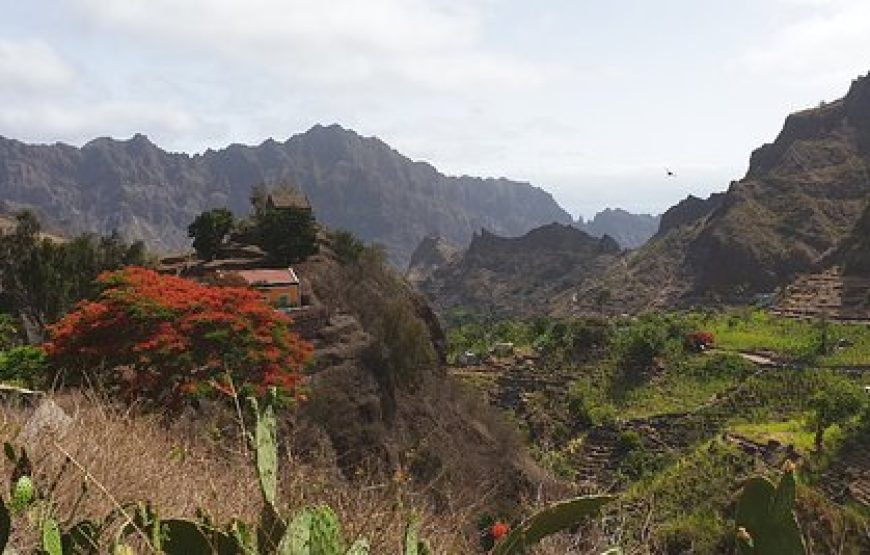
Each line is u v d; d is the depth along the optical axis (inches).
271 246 1701.5
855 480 1802.4
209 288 647.8
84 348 550.3
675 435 2805.1
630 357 3567.9
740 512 65.5
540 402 3171.8
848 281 5044.3
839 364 3403.1
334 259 1824.6
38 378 598.2
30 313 1494.8
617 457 2524.6
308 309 1411.2
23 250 1515.7
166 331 553.0
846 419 2146.9
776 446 2101.4
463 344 4315.9
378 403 1243.2
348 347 1334.9
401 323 1581.0
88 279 1573.6
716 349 3772.1
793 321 4384.8
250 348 581.0
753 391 3019.2
